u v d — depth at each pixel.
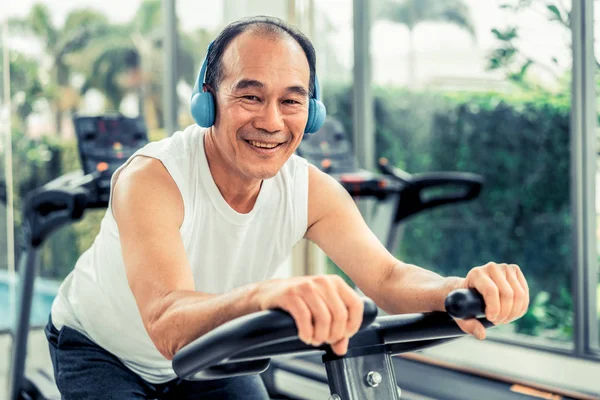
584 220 3.48
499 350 3.88
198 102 1.23
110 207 1.40
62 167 5.06
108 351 1.50
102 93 5.21
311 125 1.29
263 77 1.14
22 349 3.18
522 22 3.93
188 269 1.18
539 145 4.01
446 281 1.18
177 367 0.92
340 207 1.44
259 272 1.48
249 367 0.97
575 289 3.51
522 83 4.00
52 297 5.00
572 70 3.43
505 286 1.00
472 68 4.24
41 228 3.14
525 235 4.16
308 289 0.85
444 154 4.49
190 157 1.32
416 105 4.57
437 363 3.68
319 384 3.31
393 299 1.29
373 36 4.72
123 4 5.22
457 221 4.49
